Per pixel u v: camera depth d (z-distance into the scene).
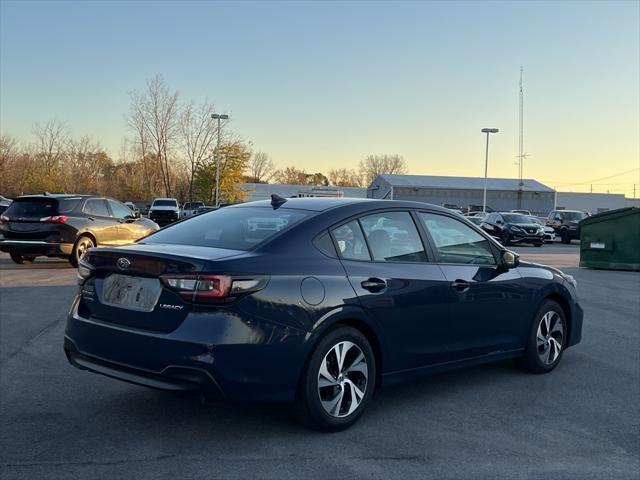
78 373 5.51
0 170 57.47
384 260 4.55
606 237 16.42
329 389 4.13
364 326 4.32
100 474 3.45
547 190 74.44
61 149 64.00
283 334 3.82
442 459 3.77
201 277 3.68
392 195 69.31
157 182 58.97
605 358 6.49
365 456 3.79
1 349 6.34
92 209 14.06
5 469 3.50
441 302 4.77
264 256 3.94
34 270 13.39
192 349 3.62
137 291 3.96
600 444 4.08
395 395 5.08
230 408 4.62
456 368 5.00
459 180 76.94
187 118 52.56
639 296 11.10
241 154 51.00
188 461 3.65
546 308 5.79
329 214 4.46
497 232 30.86
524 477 3.54
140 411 4.54
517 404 4.89
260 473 3.51
